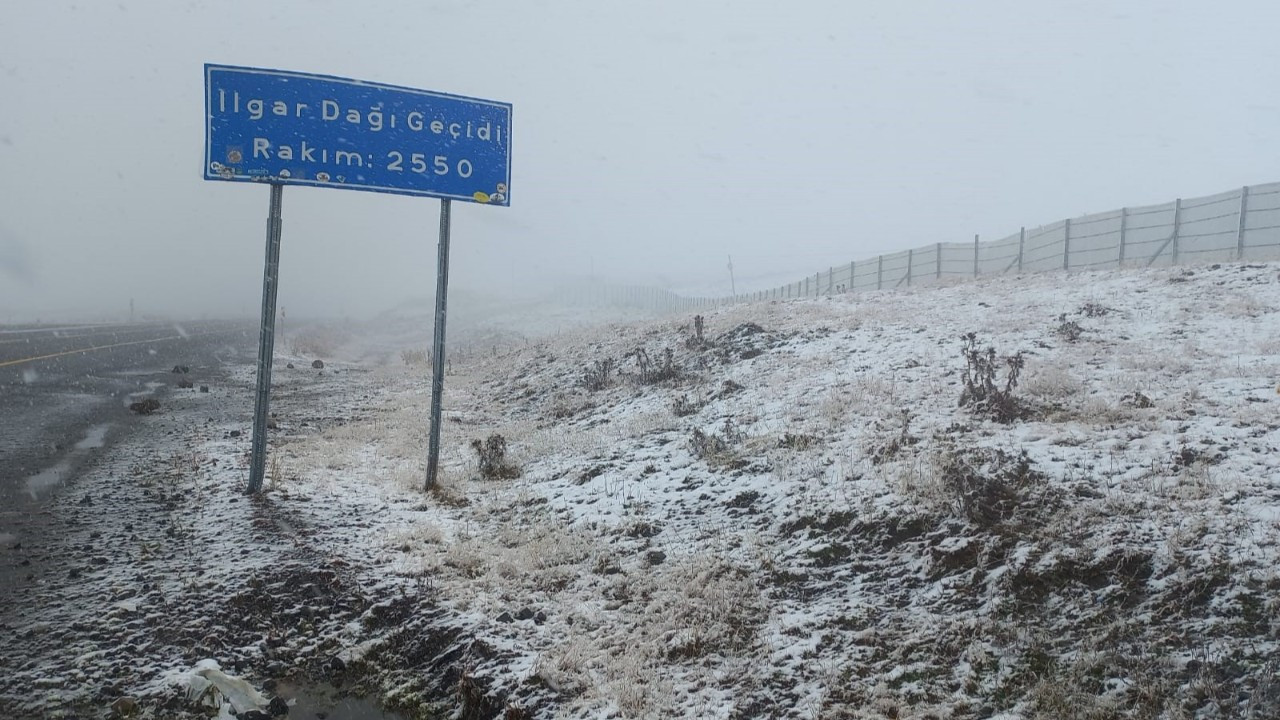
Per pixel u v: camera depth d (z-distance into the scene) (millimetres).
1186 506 7465
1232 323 14969
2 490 10391
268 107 10164
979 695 5727
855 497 9055
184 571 7871
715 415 13898
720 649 6750
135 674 6230
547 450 14039
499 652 6727
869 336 18000
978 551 7504
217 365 27531
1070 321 16953
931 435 10570
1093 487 8219
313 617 7297
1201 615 6004
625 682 6293
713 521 9477
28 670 6133
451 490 11773
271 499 10227
